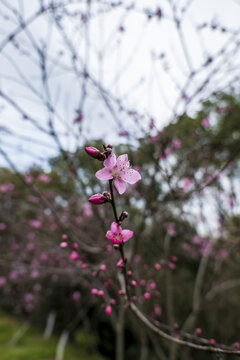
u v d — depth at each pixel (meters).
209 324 5.10
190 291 5.36
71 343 6.66
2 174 5.68
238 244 3.71
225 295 5.06
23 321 8.02
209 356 4.62
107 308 1.94
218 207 3.91
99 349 6.37
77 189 4.21
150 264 3.88
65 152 2.64
